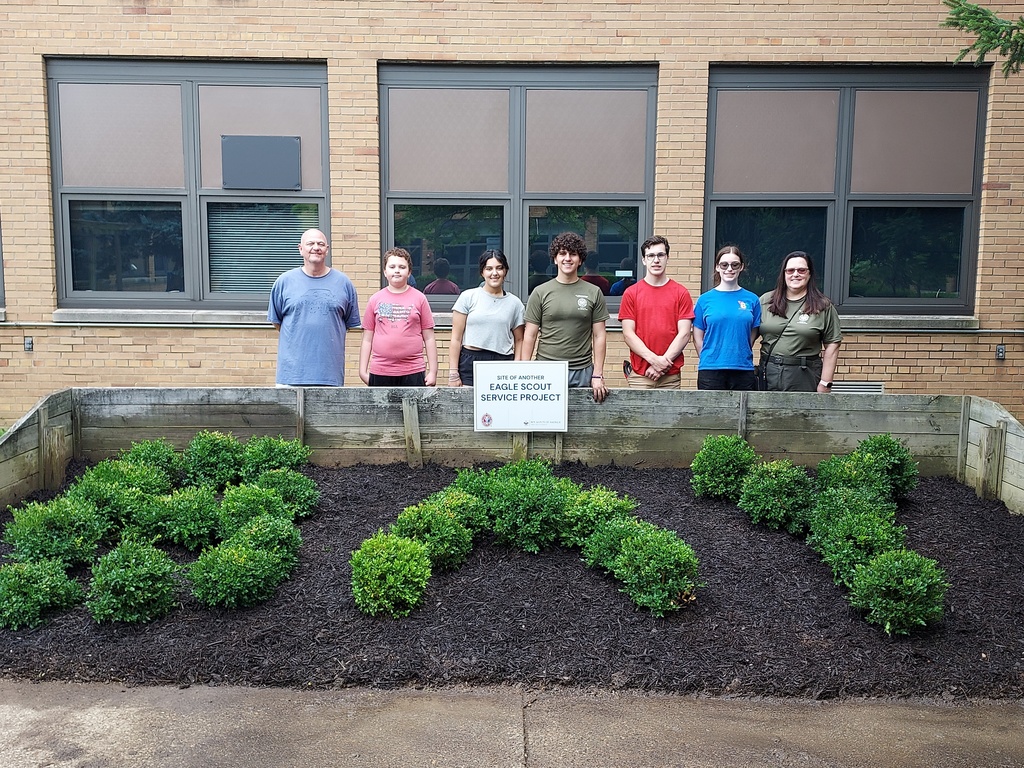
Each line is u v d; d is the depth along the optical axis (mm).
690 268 8898
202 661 4109
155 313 8859
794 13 8609
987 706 3938
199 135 8859
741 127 8883
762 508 5418
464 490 5488
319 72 8805
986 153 8797
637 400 6523
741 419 6488
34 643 4238
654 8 8609
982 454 6109
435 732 3670
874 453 6000
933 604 4309
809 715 3842
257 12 8594
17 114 8664
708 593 4699
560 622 4418
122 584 4305
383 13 8617
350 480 6180
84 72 8742
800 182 8930
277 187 8898
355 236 8875
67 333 8859
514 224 9016
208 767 3418
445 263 9086
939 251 9047
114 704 3863
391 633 4312
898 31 8609
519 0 8602
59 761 3441
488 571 4883
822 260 9055
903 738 3670
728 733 3689
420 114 8875
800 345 6699
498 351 6840
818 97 8844
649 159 8914
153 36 8602
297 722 3736
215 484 5949
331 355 6680
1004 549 5312
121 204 8961
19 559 4773
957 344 8930
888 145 8898
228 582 4406
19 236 8797
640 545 4645
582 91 8867
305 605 4539
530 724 3738
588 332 6672
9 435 5711
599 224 9039
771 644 4293
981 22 6699
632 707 3881
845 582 4684
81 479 5773
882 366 8930
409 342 6773
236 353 8922
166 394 6500
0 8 8523
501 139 8922
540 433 6539
